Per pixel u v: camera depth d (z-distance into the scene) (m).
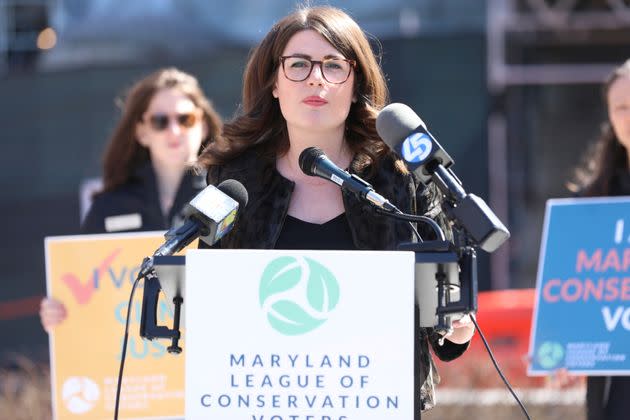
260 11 20.17
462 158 20.77
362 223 6.62
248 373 5.20
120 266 9.39
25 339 20.73
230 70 20.14
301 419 5.18
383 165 6.83
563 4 22.23
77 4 20.70
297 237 6.72
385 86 7.09
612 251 9.98
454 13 20.48
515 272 22.03
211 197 5.91
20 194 20.80
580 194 10.56
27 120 20.78
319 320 5.21
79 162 20.70
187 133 10.88
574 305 9.98
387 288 5.22
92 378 9.31
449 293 5.38
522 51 22.19
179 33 20.31
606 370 9.87
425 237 6.70
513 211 22.12
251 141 7.05
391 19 20.42
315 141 6.84
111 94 20.53
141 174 10.90
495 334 14.73
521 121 22.22
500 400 13.02
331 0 20.33
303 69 6.66
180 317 5.88
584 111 22.78
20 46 20.95
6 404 13.40
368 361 5.20
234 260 5.23
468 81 20.53
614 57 22.47
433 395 6.66
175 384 9.18
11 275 20.84
